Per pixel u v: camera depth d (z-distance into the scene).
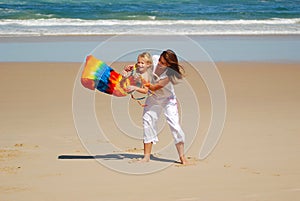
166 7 35.78
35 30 26.73
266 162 7.57
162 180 6.82
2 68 16.41
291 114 10.80
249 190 6.41
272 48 21.55
